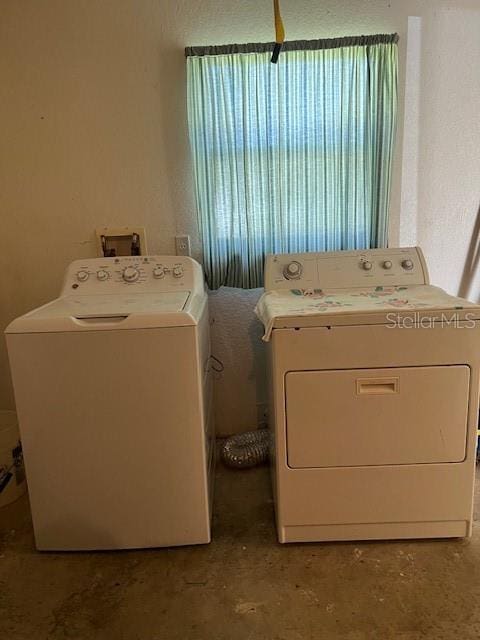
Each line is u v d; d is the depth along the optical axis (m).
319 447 1.55
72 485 1.57
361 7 2.02
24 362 1.48
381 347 1.48
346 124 2.01
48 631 1.33
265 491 1.98
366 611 1.36
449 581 1.46
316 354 1.49
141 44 2.03
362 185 2.06
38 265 2.22
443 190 2.22
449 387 1.50
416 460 1.56
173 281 1.88
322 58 1.95
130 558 1.61
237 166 2.04
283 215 2.10
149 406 1.51
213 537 1.70
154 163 2.13
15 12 1.98
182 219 2.19
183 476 1.57
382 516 1.61
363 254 1.94
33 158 2.11
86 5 1.99
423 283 1.88
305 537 1.64
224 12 2.01
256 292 2.27
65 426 1.52
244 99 1.99
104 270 1.90
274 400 1.56
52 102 2.07
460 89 2.12
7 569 1.57
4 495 1.93
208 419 1.88
